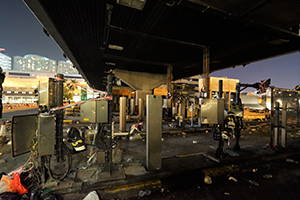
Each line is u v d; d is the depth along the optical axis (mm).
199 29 7125
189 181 2875
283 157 4145
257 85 4398
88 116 2742
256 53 10586
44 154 2248
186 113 10492
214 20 6238
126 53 11602
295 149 4684
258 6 5039
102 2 5250
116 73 17844
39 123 2211
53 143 2309
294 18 5703
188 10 5625
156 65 15203
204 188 2684
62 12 5898
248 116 12891
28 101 48406
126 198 2369
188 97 10258
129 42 9258
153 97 3037
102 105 2727
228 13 5516
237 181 2936
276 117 4730
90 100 2744
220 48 9664
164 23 6688
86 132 3676
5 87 45875
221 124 3766
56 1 5227
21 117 2238
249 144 5426
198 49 10078
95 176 2715
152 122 3033
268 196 2467
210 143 5539
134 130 5938
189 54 11391
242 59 12219
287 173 3307
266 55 11008
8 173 2734
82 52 11445
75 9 5691
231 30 7113
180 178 2908
